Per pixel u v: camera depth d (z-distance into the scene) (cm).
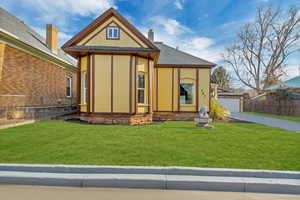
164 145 486
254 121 1133
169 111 1228
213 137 591
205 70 1227
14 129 704
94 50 894
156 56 1014
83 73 987
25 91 959
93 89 915
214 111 1212
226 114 1211
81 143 497
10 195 268
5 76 830
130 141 525
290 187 285
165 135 616
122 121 916
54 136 582
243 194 282
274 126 903
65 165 325
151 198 265
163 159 376
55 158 374
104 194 275
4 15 1080
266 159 382
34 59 1039
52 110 1184
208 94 1225
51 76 1220
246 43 2755
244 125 905
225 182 291
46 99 1129
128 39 946
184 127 803
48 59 1176
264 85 2614
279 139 570
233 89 3572
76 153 408
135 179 297
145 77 1016
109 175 311
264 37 2584
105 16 927
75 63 1728
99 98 916
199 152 427
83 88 990
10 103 850
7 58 844
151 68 1036
